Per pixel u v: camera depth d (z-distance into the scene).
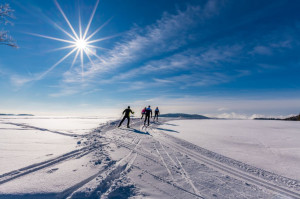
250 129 12.29
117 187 2.68
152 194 2.57
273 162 4.48
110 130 9.73
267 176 3.56
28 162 3.53
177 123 16.59
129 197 2.45
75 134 7.82
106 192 2.49
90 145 5.49
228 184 3.11
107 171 3.25
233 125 15.41
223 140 7.52
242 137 8.49
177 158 4.55
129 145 5.84
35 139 6.32
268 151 5.67
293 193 2.86
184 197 2.53
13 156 3.97
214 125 15.10
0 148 4.75
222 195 2.68
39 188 2.42
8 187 2.39
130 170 3.49
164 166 3.87
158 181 3.05
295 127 14.22
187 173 3.52
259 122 19.92
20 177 2.78
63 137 6.91
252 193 2.81
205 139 7.64
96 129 9.86
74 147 5.11
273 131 11.24
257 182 3.25
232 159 4.69
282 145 6.66
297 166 4.20
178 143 6.54
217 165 4.16
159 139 7.24
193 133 9.48
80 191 2.37
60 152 4.45
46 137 6.82
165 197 2.50
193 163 4.20
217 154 5.15
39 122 15.02
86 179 2.83
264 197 2.70
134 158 4.33
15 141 5.81
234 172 3.74
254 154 5.26
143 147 5.63
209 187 2.94
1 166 3.23
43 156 4.04
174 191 2.71
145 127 12.01
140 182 2.96
